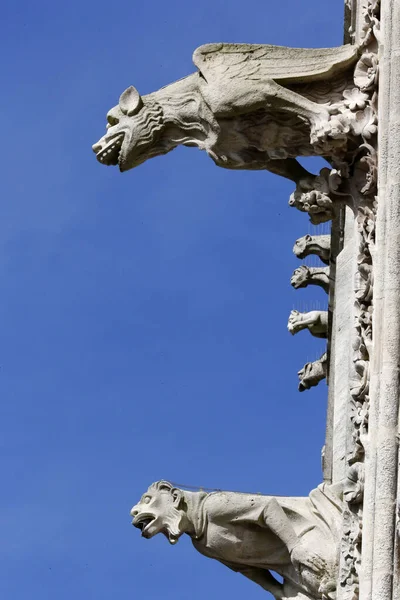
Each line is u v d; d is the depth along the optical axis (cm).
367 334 2384
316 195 2522
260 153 2548
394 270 2330
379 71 2397
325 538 2744
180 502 2836
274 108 2494
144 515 2833
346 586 2495
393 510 2278
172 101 2566
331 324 2833
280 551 2805
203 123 2545
